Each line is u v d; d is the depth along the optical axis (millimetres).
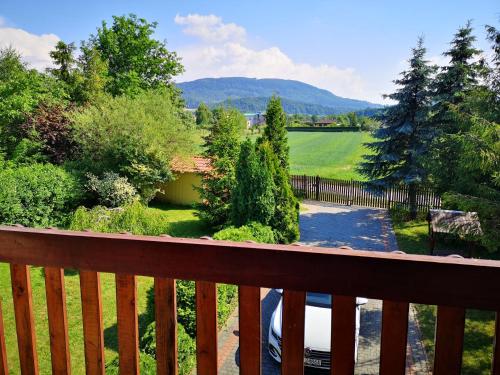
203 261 1347
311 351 5449
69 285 9953
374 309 7922
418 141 15734
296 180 21672
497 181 8398
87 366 1602
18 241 1582
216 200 14867
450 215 11352
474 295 1112
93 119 17844
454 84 15031
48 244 1542
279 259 1259
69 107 20547
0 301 1779
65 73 25938
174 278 1398
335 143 56344
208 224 15672
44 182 14711
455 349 1157
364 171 17312
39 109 19250
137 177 17578
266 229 11477
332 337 1264
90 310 1549
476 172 9086
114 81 28234
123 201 16422
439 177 12727
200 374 1450
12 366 6430
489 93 9578
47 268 1582
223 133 15445
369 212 18156
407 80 15742
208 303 1384
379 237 14531
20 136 18547
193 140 19641
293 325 1295
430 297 1146
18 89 18906
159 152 17844
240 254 1297
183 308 6789
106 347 7164
